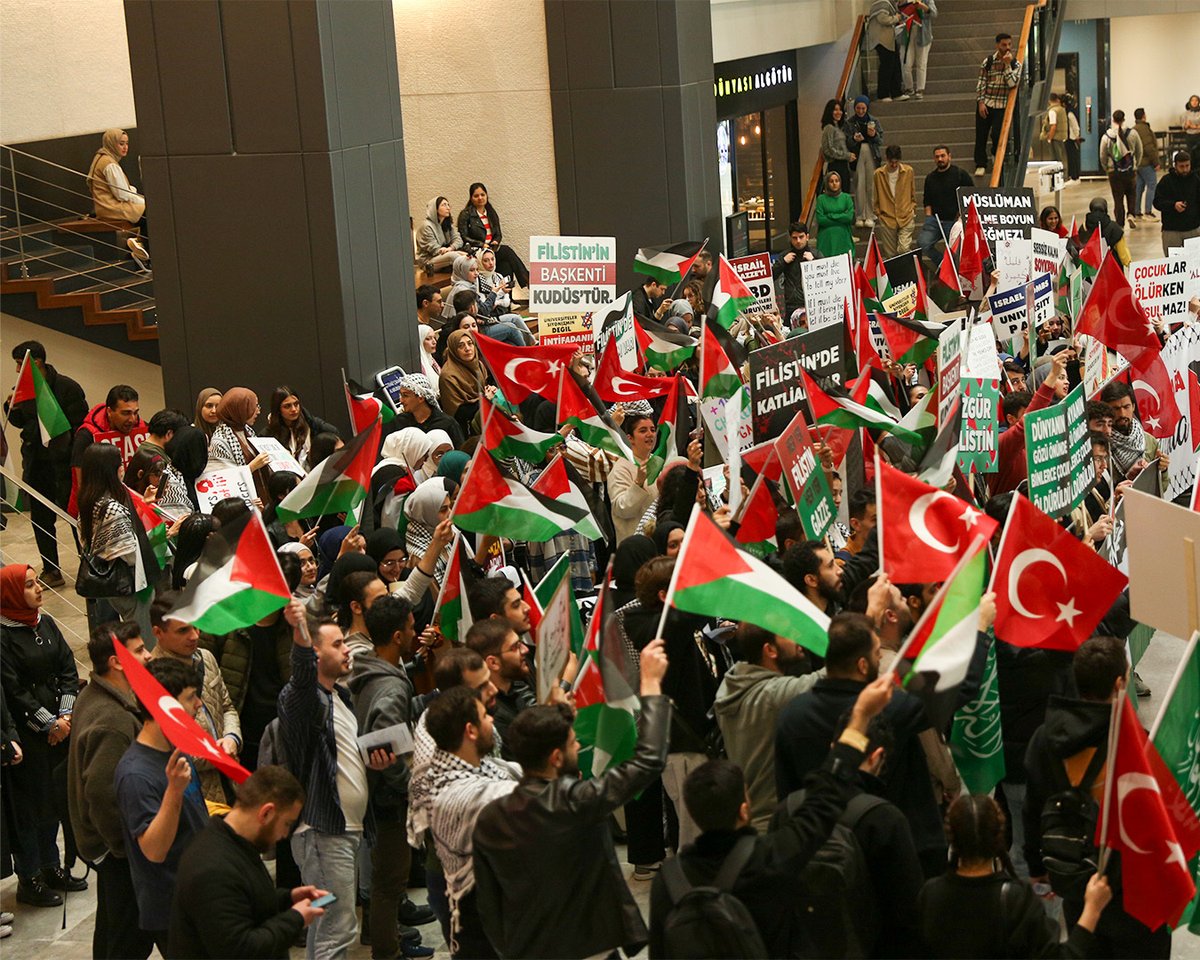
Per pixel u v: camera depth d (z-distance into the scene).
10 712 7.11
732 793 4.35
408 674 6.63
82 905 7.30
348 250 11.80
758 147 24.75
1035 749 5.21
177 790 5.12
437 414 10.45
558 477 7.48
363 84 12.05
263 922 4.83
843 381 8.77
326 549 7.83
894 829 4.57
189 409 12.12
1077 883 4.91
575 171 18.08
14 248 15.27
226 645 6.75
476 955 5.02
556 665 5.61
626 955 4.89
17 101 15.75
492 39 17.94
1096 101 34.53
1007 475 9.02
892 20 23.69
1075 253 12.81
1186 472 9.29
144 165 11.83
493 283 15.93
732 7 21.95
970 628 4.67
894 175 21.83
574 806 4.51
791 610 5.13
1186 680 4.75
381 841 6.20
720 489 8.06
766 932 4.41
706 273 14.69
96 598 8.44
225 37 11.47
